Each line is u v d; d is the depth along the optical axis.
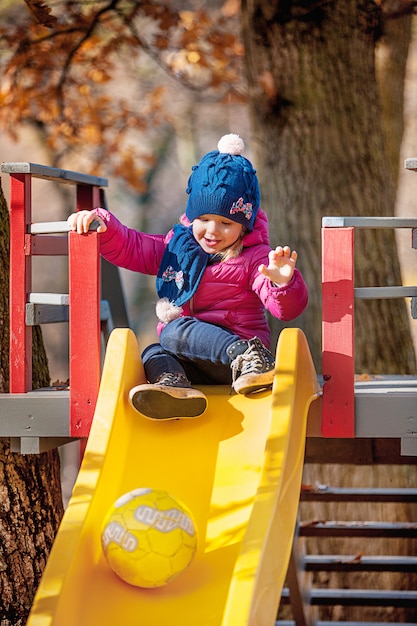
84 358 5.40
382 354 9.39
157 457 4.91
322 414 5.21
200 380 5.68
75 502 4.48
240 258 5.57
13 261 5.70
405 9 9.82
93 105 14.72
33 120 14.33
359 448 7.41
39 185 24.12
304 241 9.48
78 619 4.21
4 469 6.28
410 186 17.86
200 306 5.64
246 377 5.04
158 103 16.56
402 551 10.27
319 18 9.41
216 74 14.34
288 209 9.55
